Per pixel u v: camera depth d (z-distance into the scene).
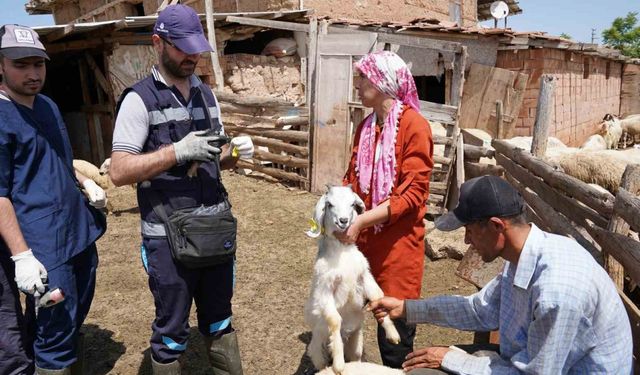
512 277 2.19
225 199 2.92
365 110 7.95
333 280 2.88
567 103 12.81
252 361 3.82
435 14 15.81
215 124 2.93
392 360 3.04
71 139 13.29
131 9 15.48
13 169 2.71
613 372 1.95
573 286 1.86
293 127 9.53
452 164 7.38
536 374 1.95
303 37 11.07
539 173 5.02
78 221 2.94
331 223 2.81
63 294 2.78
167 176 2.68
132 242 6.47
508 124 10.69
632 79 18.77
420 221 2.98
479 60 11.05
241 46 12.59
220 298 3.01
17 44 2.60
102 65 12.77
